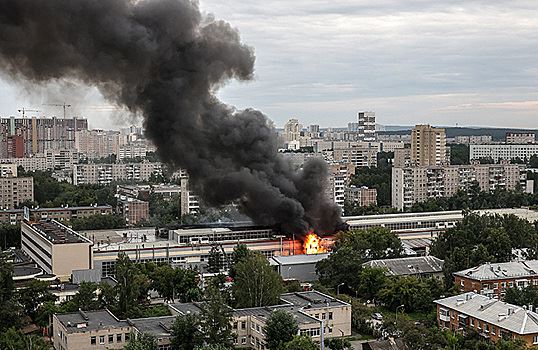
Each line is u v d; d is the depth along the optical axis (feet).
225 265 459.73
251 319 303.89
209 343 271.08
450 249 446.60
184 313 306.35
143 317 317.22
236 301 341.62
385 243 456.45
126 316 317.63
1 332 293.84
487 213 568.00
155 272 380.78
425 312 360.28
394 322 309.01
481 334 303.48
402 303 361.51
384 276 385.29
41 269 438.81
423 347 280.31
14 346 277.85
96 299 342.03
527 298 334.44
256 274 332.39
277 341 276.41
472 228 463.83
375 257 448.24
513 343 272.10
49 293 348.59
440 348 287.69
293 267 440.04
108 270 441.27
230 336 281.33
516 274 377.09
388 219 583.58
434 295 370.94
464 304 325.01
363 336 319.27
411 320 321.32
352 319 330.54
